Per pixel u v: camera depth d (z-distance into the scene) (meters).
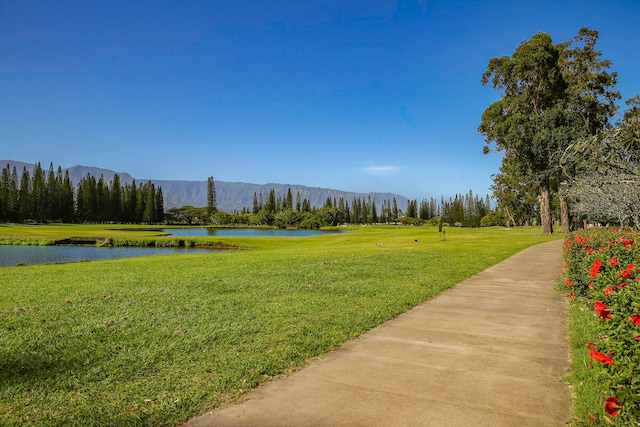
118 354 5.36
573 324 6.64
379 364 5.07
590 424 3.42
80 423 3.60
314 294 9.41
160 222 132.38
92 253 33.56
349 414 3.76
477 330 6.61
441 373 4.75
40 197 103.44
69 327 6.64
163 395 4.15
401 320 7.27
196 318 7.20
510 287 10.68
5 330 6.48
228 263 16.28
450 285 10.81
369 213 176.62
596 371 4.20
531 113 37.12
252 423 3.62
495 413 3.76
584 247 8.54
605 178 5.82
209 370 4.81
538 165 36.44
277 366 4.94
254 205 177.88
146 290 10.02
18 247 39.53
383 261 15.78
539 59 35.00
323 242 39.25
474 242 29.62
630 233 8.32
